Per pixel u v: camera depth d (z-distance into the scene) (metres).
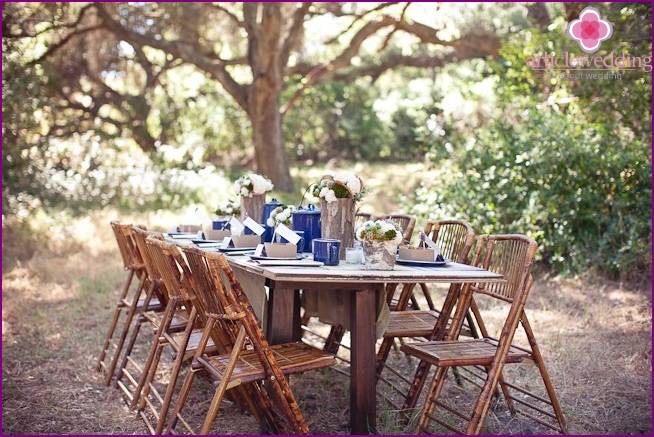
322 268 2.90
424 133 7.96
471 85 8.19
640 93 7.11
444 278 2.83
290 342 3.09
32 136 9.95
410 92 17.08
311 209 3.54
